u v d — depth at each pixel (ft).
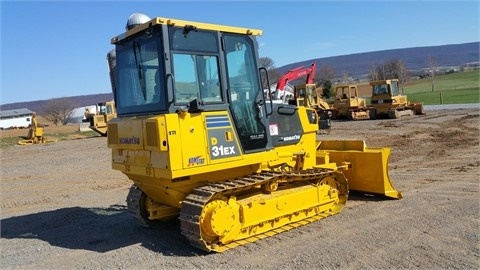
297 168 23.88
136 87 19.40
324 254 17.40
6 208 30.94
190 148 17.46
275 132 22.43
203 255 18.06
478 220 20.51
